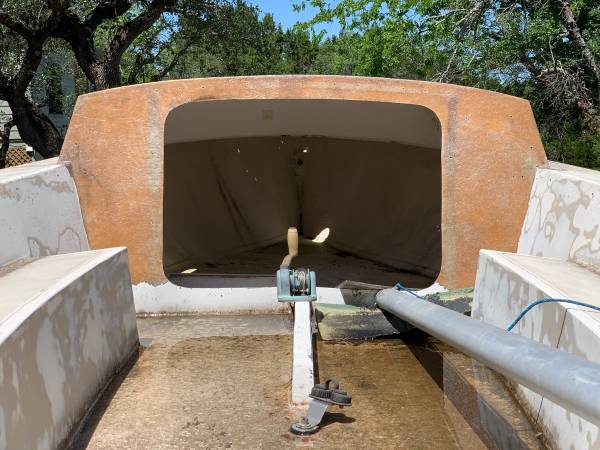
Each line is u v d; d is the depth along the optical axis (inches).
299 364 165.6
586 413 89.8
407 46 687.1
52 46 758.5
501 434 148.3
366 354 203.9
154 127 234.5
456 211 232.8
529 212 229.9
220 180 385.1
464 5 650.2
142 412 159.2
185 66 919.7
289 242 224.8
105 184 234.7
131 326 197.8
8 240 184.9
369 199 384.5
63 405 139.0
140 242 236.1
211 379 179.9
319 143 415.8
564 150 565.6
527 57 655.8
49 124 687.1
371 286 233.0
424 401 167.9
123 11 644.1
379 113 297.3
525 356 108.0
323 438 147.4
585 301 135.0
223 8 729.6
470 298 215.8
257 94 233.3
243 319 236.1
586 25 666.2
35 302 132.6
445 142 233.0
